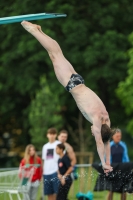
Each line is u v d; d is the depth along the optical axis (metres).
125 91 34.28
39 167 22.81
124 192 21.92
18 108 47.00
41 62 44.56
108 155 17.17
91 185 26.23
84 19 43.88
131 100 34.09
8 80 44.66
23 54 43.16
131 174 21.78
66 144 22.20
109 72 42.81
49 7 43.19
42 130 37.88
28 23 17.64
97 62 43.38
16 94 46.41
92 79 43.19
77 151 43.06
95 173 24.95
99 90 45.38
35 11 42.94
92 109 16.78
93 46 42.78
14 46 44.38
